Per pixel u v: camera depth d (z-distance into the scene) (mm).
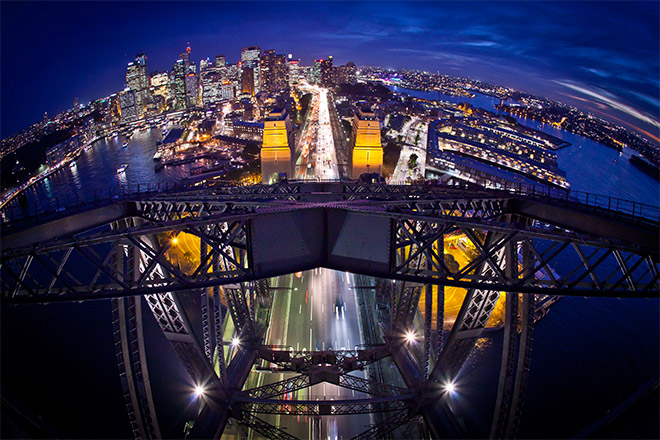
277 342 74562
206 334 44969
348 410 47875
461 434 45438
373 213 29250
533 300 37500
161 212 36406
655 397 23406
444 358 45438
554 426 61750
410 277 29250
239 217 28484
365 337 75875
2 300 24047
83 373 70312
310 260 31656
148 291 27109
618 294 24875
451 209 36594
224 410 45844
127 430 60156
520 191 42375
